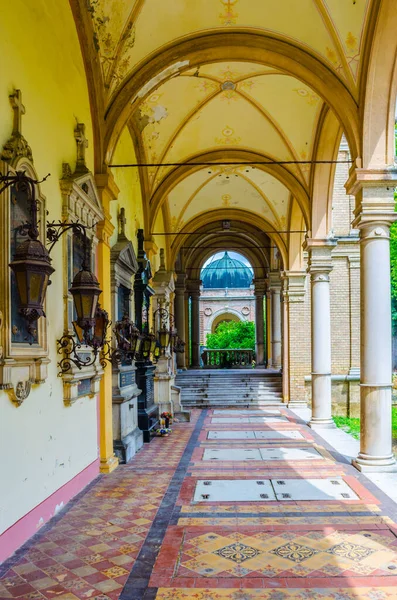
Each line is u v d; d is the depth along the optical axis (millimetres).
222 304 41031
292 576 4461
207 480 7762
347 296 17109
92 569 4605
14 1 5086
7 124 4871
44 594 4145
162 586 4289
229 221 21609
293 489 7254
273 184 16609
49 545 5137
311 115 11352
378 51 7656
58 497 6184
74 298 5602
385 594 4117
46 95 5992
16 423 4934
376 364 8305
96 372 7449
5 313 4570
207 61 8734
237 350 24984
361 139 8164
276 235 17641
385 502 6602
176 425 13641
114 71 8172
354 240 17062
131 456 9438
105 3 7430
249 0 7918
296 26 8172
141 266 11438
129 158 11078
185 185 16531
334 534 5457
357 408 16750
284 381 17531
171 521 5895
